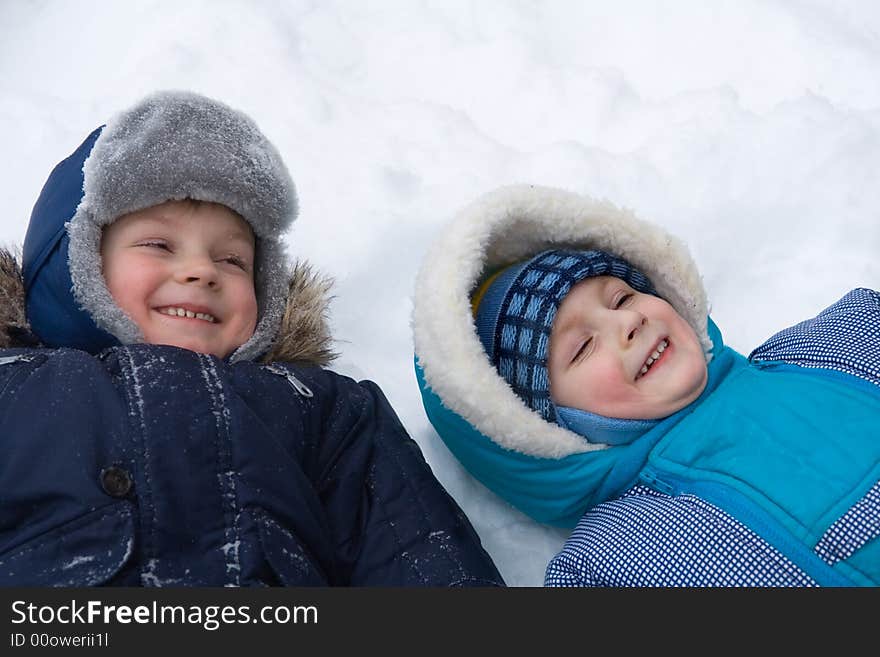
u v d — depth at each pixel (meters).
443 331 1.26
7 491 1.02
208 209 1.25
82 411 1.07
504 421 1.25
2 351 1.16
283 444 1.17
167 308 1.22
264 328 1.32
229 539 1.05
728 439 1.22
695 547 1.13
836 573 1.09
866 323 1.31
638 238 1.38
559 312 1.30
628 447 1.29
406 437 1.32
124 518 1.01
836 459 1.15
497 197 1.33
